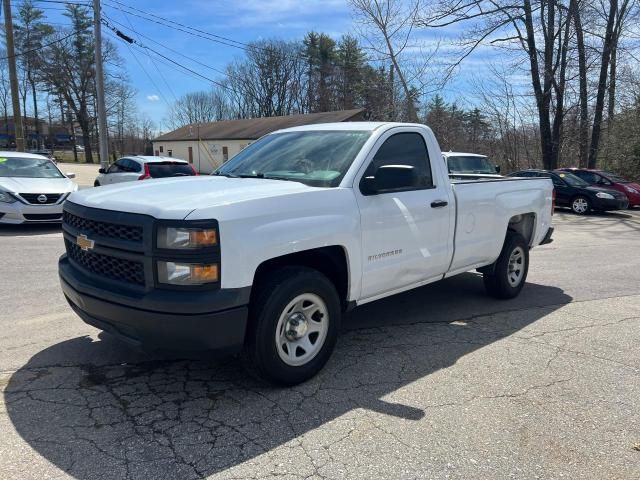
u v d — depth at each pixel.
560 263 8.97
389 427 3.25
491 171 15.84
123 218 3.35
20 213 10.37
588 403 3.62
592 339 4.92
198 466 2.81
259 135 48.25
